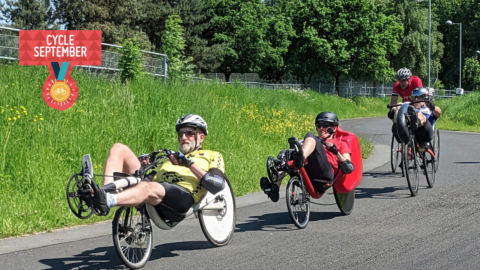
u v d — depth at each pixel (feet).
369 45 172.76
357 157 24.07
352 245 18.34
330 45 169.17
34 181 26.05
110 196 14.67
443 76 247.29
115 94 41.63
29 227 21.06
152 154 17.13
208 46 163.12
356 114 124.36
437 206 25.12
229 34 164.35
